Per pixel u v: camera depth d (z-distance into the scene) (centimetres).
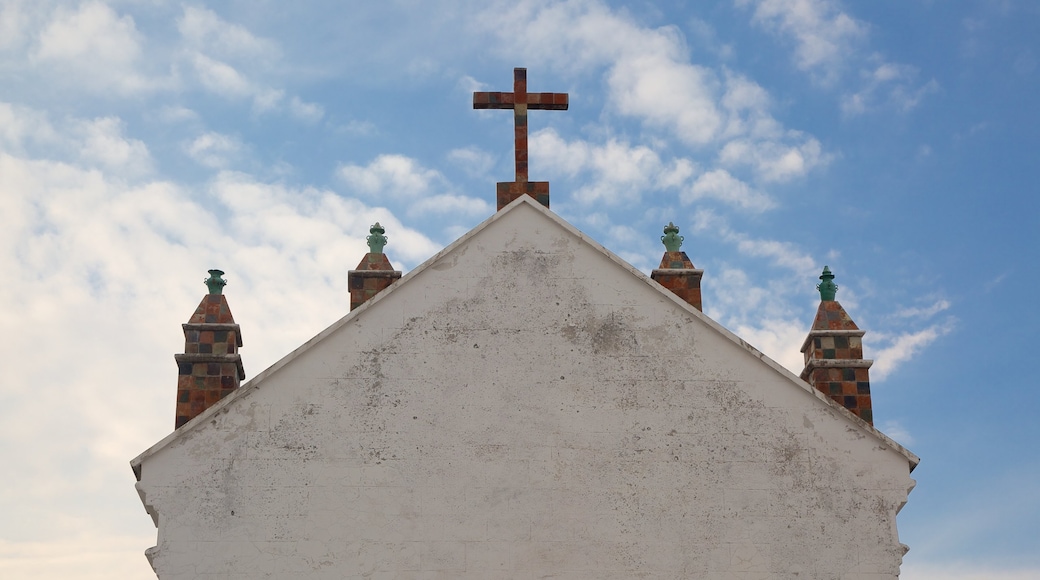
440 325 2233
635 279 2278
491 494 2130
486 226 2302
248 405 2156
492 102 2481
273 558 2070
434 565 2081
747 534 2123
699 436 2181
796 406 2203
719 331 2244
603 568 2095
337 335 2212
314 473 2123
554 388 2203
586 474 2152
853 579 2100
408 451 2148
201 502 2095
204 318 2311
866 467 2167
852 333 2348
